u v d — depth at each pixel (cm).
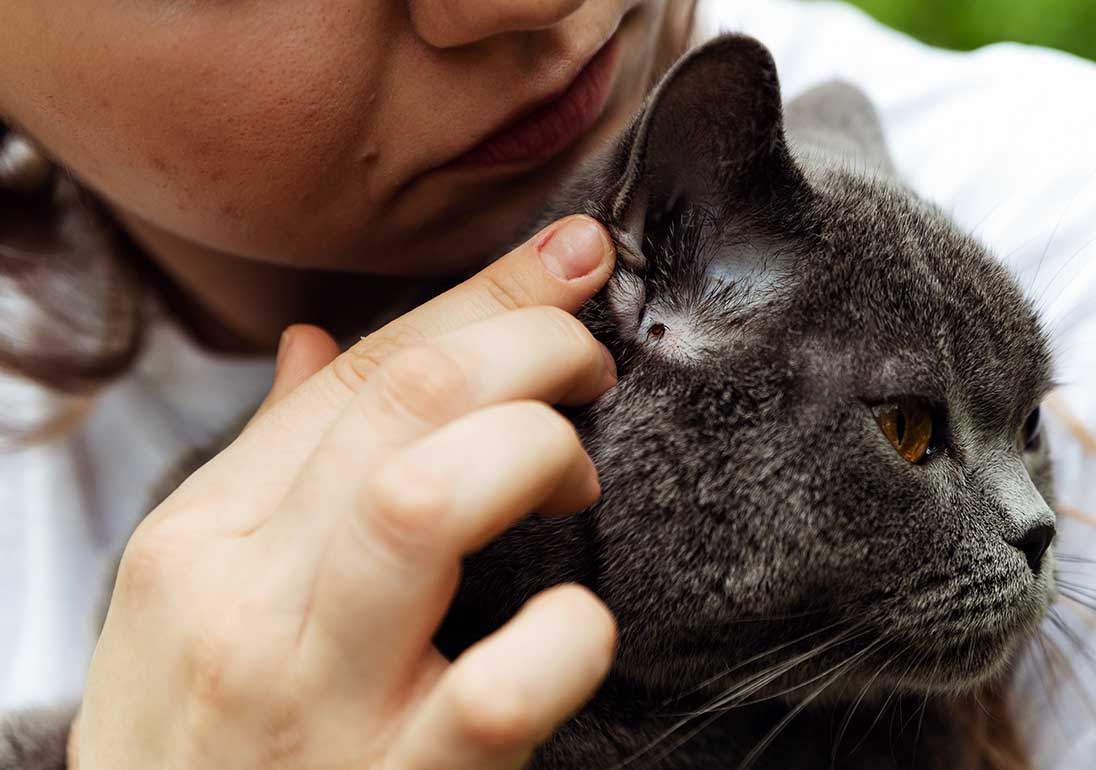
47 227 47
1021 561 35
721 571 33
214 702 30
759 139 33
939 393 34
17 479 49
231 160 35
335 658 29
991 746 38
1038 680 39
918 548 34
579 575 34
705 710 34
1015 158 43
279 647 29
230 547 31
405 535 28
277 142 35
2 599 48
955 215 41
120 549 45
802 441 33
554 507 30
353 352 33
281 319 45
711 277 34
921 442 34
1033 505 36
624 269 33
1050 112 44
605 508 33
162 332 47
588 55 35
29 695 46
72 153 37
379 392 30
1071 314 40
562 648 28
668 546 33
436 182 36
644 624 34
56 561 48
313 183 35
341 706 29
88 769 32
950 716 38
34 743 42
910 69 47
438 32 33
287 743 29
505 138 36
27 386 48
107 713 32
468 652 29
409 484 28
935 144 45
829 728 37
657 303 34
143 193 37
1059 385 39
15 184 47
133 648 31
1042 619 37
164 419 48
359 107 34
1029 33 71
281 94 34
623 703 35
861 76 48
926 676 35
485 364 30
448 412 30
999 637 35
